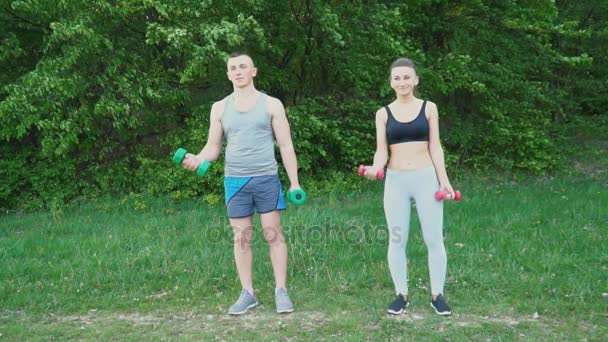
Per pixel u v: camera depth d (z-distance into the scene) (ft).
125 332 13.15
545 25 32.94
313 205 25.02
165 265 17.28
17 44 26.66
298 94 30.12
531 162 31.78
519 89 34.12
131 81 26.16
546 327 12.99
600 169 33.19
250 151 13.70
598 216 21.61
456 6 32.40
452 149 33.99
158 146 29.45
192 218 23.12
